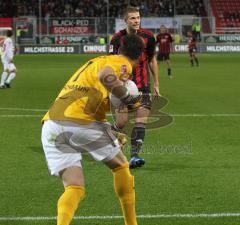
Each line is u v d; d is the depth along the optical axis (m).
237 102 39.41
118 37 19.84
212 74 65.06
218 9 119.19
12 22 106.50
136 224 13.27
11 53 49.22
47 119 12.66
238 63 83.00
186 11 118.62
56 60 89.19
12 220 14.41
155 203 15.91
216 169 19.95
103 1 118.62
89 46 106.81
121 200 13.09
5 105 37.31
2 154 22.39
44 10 117.44
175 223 14.23
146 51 20.08
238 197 16.53
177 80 57.81
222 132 27.38
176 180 18.41
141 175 19.06
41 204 15.80
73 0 118.62
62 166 12.33
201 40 109.69
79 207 15.51
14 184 17.94
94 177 18.70
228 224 14.15
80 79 12.59
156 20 109.25
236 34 110.44
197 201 16.12
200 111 34.78
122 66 12.40
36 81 56.06
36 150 23.16
